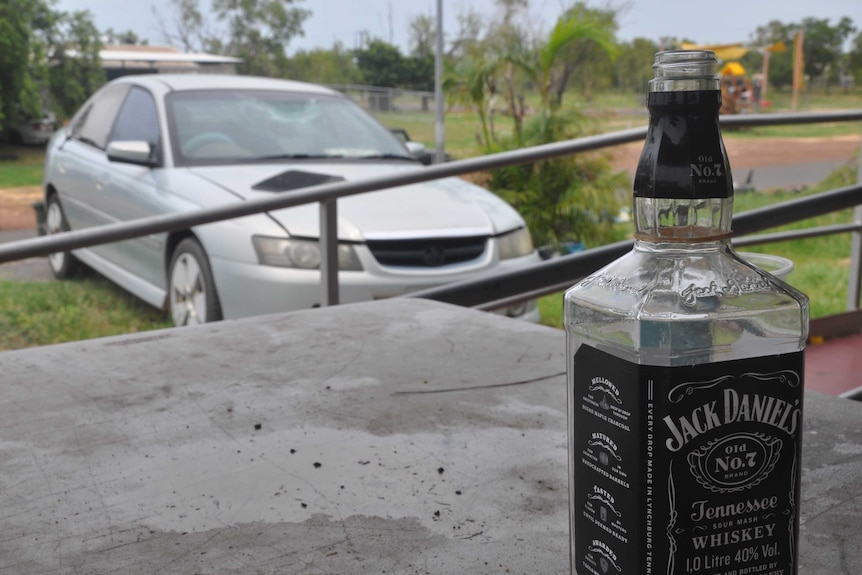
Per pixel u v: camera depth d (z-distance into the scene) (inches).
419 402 62.3
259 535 43.7
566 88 477.4
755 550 27.5
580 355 29.3
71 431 57.6
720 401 26.6
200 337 80.8
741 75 1212.5
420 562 40.9
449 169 109.6
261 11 1684.3
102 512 46.3
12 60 1042.1
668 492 26.6
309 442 55.3
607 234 336.8
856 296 192.5
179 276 171.6
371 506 46.6
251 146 191.8
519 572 39.8
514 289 108.4
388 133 213.9
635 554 27.2
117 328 196.1
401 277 153.9
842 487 47.7
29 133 1090.1
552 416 59.4
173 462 52.5
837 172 534.0
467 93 383.9
